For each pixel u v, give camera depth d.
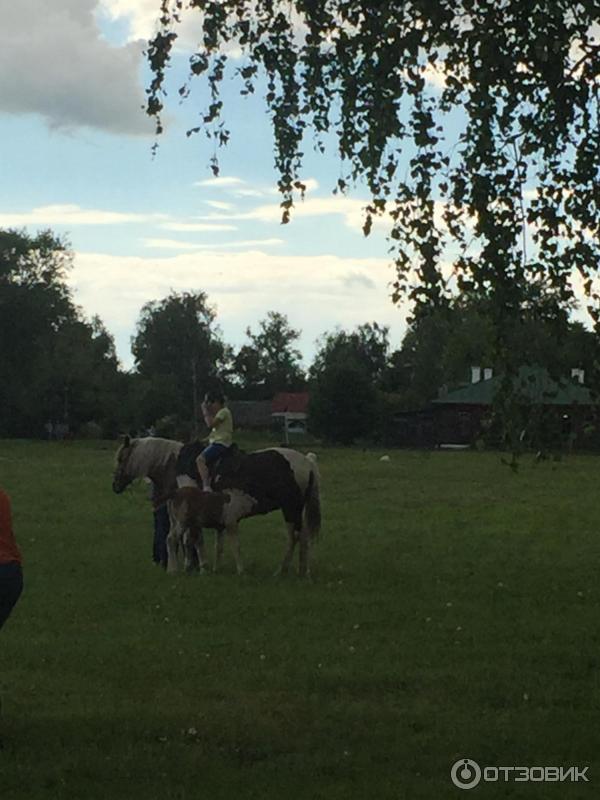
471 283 9.93
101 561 19.53
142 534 23.45
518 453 10.05
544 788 8.11
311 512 18.03
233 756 8.80
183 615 14.59
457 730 9.49
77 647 12.62
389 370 132.25
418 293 10.02
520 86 9.55
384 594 16.28
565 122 9.54
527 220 9.88
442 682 11.14
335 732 9.42
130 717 9.78
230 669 11.62
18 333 95.56
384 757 8.80
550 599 15.91
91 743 9.09
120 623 14.06
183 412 115.88
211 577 17.81
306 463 18.08
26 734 9.29
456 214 9.94
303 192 10.50
